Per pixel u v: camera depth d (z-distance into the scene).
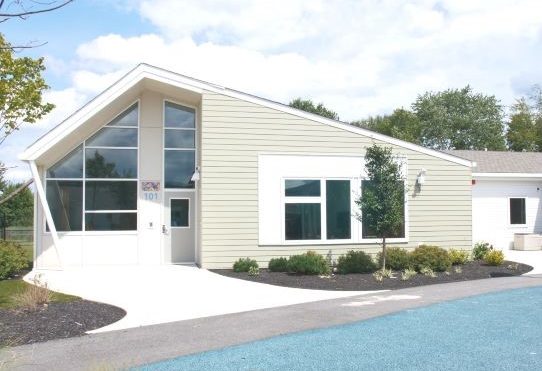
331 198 18.39
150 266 18.31
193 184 19.22
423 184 19.25
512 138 56.88
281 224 17.91
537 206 25.53
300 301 11.96
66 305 11.29
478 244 20.38
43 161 17.92
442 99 58.28
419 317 9.86
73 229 18.42
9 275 16.22
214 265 17.38
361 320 9.70
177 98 19.00
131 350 7.83
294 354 7.47
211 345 8.07
